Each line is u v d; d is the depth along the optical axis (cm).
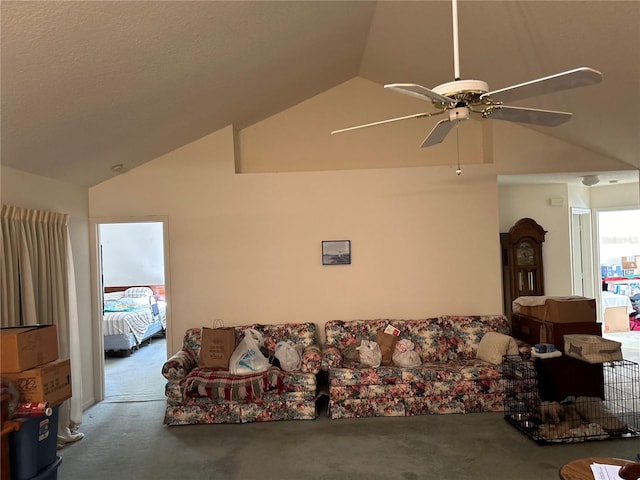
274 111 529
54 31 235
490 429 384
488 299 512
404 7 357
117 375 608
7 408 236
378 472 320
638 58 312
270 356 455
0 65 242
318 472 323
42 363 271
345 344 473
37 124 319
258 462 341
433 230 512
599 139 468
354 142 541
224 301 509
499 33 340
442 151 542
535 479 303
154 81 333
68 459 355
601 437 358
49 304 400
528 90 216
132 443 382
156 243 957
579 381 392
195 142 511
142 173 508
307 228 512
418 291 512
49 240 404
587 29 300
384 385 423
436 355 470
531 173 514
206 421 418
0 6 205
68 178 448
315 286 511
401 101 540
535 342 457
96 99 322
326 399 467
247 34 326
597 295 700
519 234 603
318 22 356
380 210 512
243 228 511
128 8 243
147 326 807
